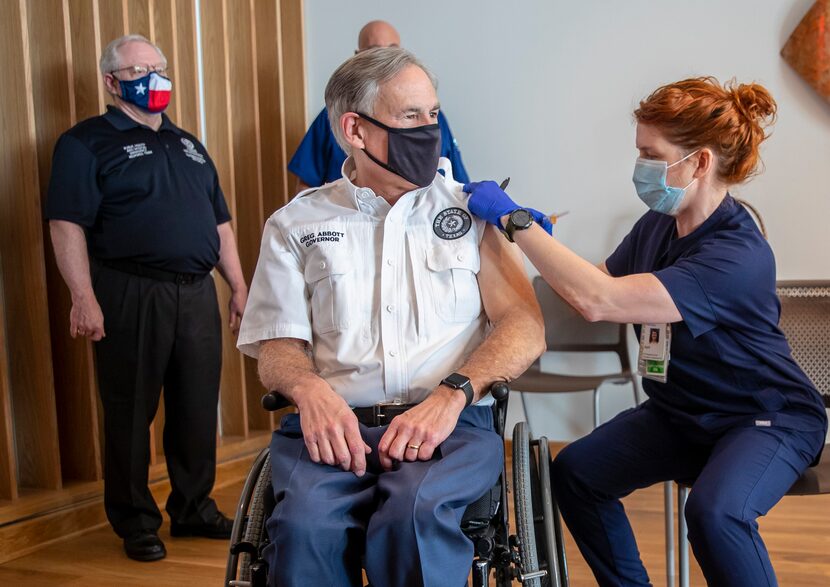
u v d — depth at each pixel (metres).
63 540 3.12
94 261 2.96
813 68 3.72
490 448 1.50
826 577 2.61
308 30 4.50
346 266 1.66
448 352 1.63
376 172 1.68
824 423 1.81
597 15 4.05
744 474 1.64
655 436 1.88
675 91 1.78
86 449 3.32
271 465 1.56
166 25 3.65
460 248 1.65
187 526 3.13
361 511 1.44
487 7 4.21
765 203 3.88
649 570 2.68
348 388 1.62
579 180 4.13
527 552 1.47
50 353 3.15
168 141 3.01
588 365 4.13
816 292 2.32
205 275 3.09
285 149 4.35
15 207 3.10
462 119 4.29
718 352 1.78
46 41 3.19
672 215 1.86
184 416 3.07
